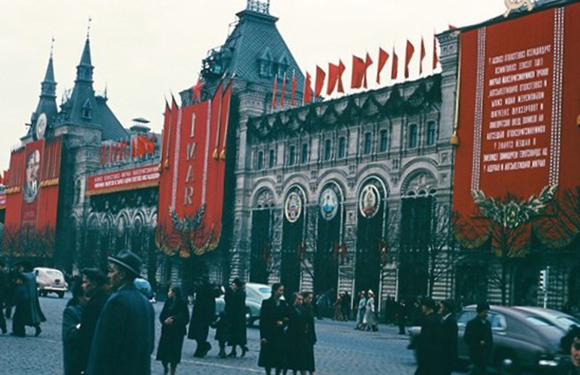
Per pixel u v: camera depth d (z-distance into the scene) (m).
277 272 96.75
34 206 154.88
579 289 61.34
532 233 65.19
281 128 99.06
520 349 26.62
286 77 113.56
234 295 32.22
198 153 109.25
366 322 57.38
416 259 73.25
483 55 71.44
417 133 82.19
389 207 84.38
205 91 114.31
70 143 151.62
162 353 24.64
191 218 107.44
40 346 31.41
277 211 99.56
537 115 66.56
